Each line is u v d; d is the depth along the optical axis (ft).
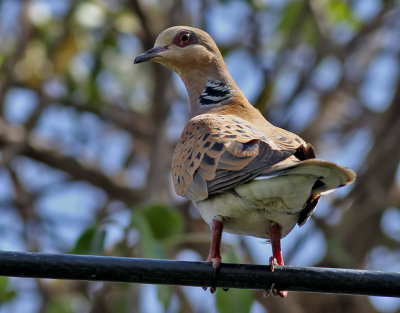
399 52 53.72
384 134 49.03
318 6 50.42
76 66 50.49
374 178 48.19
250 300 33.32
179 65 33.06
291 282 23.11
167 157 48.19
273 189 23.49
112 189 52.11
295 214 25.66
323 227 45.73
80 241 32.30
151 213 34.55
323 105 51.80
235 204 24.90
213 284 23.27
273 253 25.75
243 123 26.96
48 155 51.19
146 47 49.90
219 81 32.35
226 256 32.48
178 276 23.25
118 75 50.85
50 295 48.37
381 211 48.26
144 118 53.16
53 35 49.21
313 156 23.98
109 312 45.70
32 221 52.37
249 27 51.01
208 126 26.76
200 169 25.54
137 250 35.65
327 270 22.90
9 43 51.01
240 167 24.14
